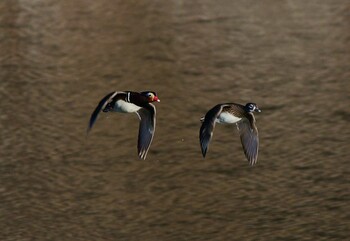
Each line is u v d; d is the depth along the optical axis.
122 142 27.20
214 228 21.98
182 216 22.62
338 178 24.50
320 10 39.47
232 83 32.06
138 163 25.78
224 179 24.67
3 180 24.53
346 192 23.64
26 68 33.28
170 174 25.09
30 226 22.09
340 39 36.28
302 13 39.22
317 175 24.73
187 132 27.94
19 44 35.69
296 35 36.81
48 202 23.33
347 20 38.22
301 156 25.98
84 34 36.97
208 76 32.72
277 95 30.92
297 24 37.97
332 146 26.62
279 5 40.09
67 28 37.53
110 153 26.44
